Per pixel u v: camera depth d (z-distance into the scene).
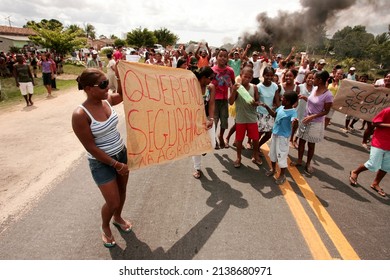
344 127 7.41
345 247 2.63
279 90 4.72
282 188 3.71
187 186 3.70
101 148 2.24
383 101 4.88
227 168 4.30
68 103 9.12
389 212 3.26
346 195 3.61
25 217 2.96
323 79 3.92
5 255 2.44
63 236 2.68
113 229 2.81
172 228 2.83
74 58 28.27
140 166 2.55
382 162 3.59
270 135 4.66
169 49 20.77
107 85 2.09
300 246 2.62
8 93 10.80
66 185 3.64
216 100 4.87
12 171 4.05
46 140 5.41
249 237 2.72
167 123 2.82
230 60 9.16
